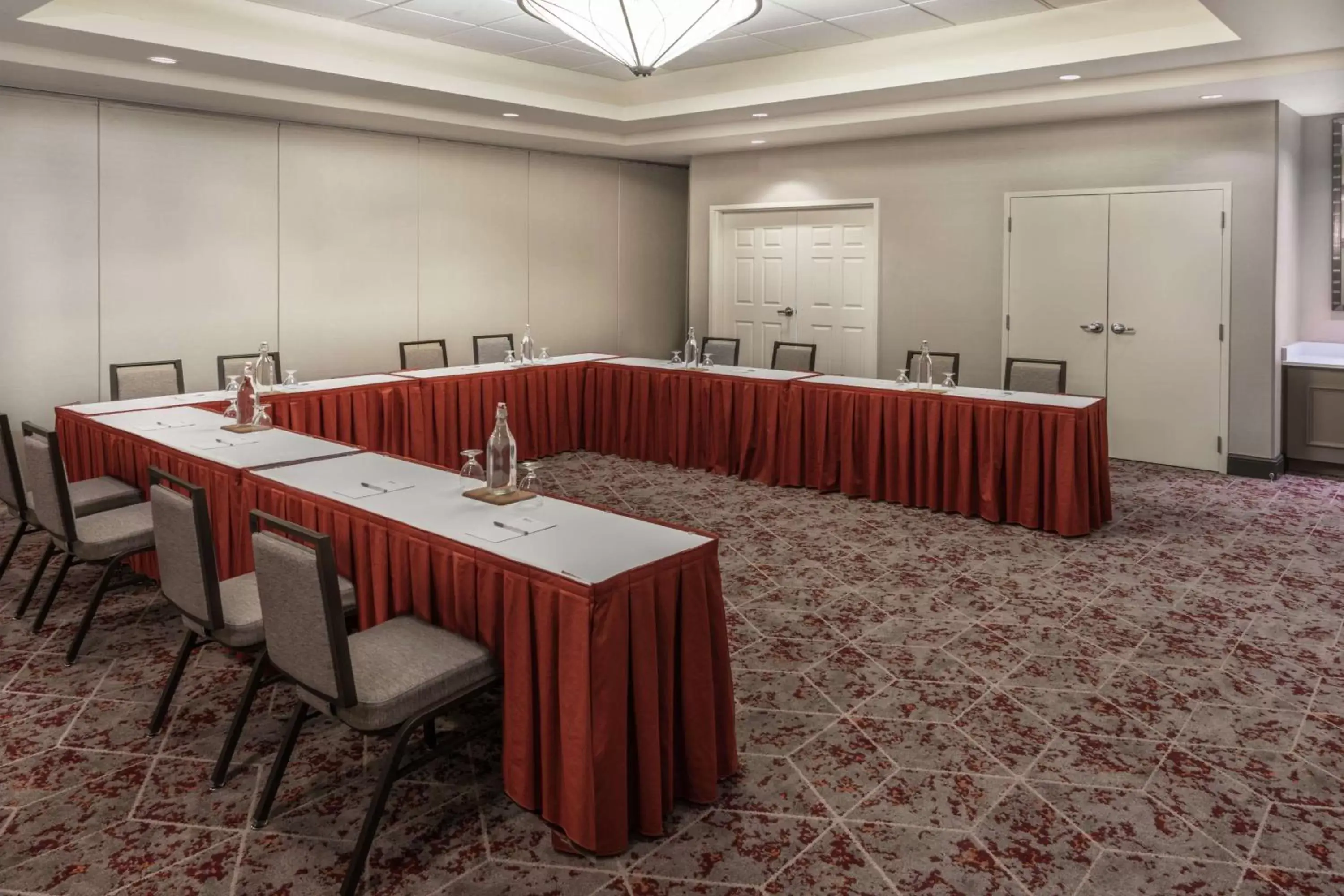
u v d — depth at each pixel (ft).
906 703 11.00
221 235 24.12
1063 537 17.79
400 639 8.83
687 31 14.82
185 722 10.51
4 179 20.36
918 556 16.71
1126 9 18.65
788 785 9.21
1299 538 17.74
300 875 7.80
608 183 34.12
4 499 13.75
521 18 20.27
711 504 20.45
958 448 19.19
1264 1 14.65
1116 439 24.90
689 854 8.11
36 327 21.15
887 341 28.60
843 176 28.96
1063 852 8.14
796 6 19.16
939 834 8.41
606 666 7.66
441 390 22.47
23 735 10.18
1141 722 10.53
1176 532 18.19
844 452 20.86
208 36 18.62
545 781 8.14
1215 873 7.85
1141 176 23.62
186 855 8.07
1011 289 25.99
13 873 7.79
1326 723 10.50
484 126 26.53
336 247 26.61
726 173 31.78
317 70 20.44
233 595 10.00
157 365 20.47
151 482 9.89
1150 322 23.94
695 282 33.27
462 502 10.62
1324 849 8.18
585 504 10.57
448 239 29.43
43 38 17.40
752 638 12.94
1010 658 12.30
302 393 19.62
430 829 8.48
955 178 26.63
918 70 21.61
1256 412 22.71
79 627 12.53
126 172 22.20
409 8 19.48
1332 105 22.30
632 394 25.14
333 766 9.59
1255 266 22.33
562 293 33.17
